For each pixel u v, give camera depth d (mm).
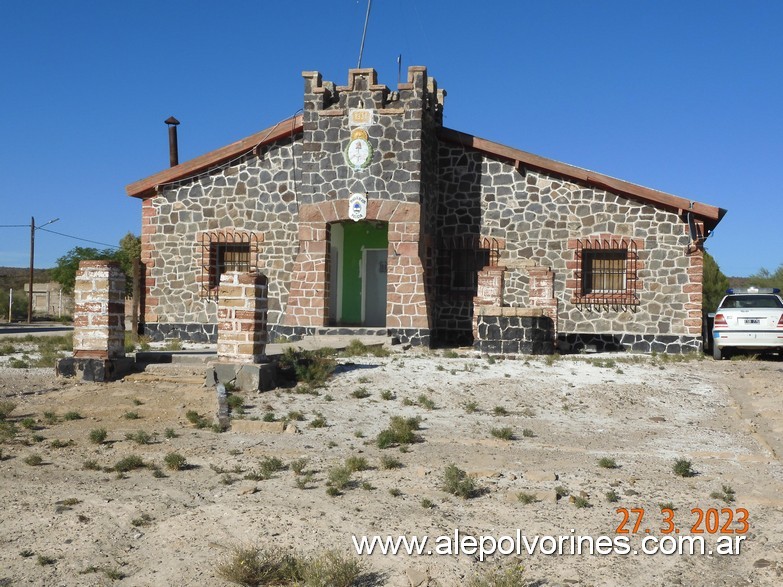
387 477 7754
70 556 5957
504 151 19156
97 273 12648
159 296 20547
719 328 16141
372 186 18578
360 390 11609
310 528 6406
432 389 11867
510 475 7801
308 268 19000
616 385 12289
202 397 11297
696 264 18109
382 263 20734
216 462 8359
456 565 5715
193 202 20438
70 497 7207
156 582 5547
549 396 11617
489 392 11766
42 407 10906
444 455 8586
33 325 37281
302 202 19125
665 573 5570
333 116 18922
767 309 15914
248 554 5703
